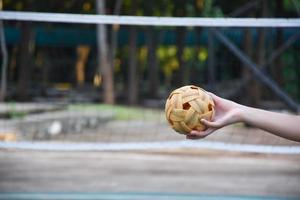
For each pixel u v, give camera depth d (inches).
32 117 1139.3
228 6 1701.5
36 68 2260.1
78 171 666.2
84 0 1676.9
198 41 1749.5
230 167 716.7
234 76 1893.5
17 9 1692.9
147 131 1091.3
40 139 944.9
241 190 574.9
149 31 1843.0
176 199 520.4
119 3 1578.5
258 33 1499.8
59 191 551.5
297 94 1958.7
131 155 796.6
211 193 552.4
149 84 1946.4
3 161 723.4
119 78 2386.8
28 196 526.0
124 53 2326.5
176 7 1750.7
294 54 1932.8
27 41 1695.4
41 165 704.4
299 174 673.6
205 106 162.7
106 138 989.2
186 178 633.6
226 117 162.1
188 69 2071.9
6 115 1162.0
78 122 1130.7
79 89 2127.2
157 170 684.1
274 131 159.8
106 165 714.2
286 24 442.0
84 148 488.4
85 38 1921.8
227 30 1391.5
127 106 1696.6
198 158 780.0
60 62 2386.8
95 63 2247.8
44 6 1683.1
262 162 759.7
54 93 1971.0
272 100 1727.4
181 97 164.7
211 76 1311.5
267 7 1380.4
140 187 575.2
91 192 549.3
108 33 1802.4
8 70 2011.6
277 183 617.3
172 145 521.0
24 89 1700.3
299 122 159.5
